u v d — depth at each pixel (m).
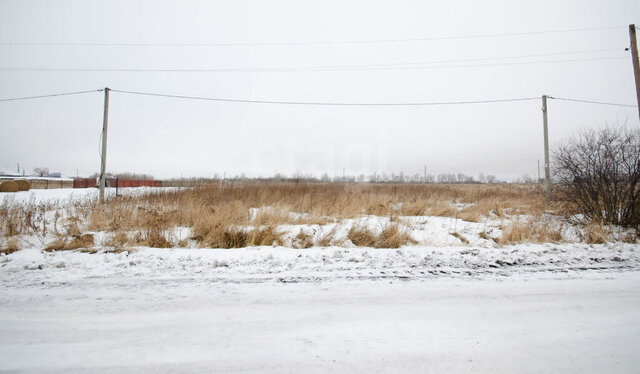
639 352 2.60
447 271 4.70
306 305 3.49
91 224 7.68
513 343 2.74
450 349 2.64
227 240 6.80
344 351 2.61
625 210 8.06
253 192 14.42
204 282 4.18
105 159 13.58
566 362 2.46
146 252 5.72
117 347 2.65
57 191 21.48
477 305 3.51
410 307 3.45
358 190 16.42
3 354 2.53
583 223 8.41
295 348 2.65
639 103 9.73
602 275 4.52
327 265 4.96
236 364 2.43
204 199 11.92
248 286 4.05
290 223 8.69
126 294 3.76
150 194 13.18
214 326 3.01
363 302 3.58
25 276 4.34
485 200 13.69
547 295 3.80
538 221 8.33
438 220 9.53
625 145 8.30
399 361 2.47
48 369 2.35
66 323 3.05
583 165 8.95
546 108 15.91
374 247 6.61
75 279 4.25
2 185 20.80
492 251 5.76
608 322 3.12
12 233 6.61
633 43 9.91
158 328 2.97
